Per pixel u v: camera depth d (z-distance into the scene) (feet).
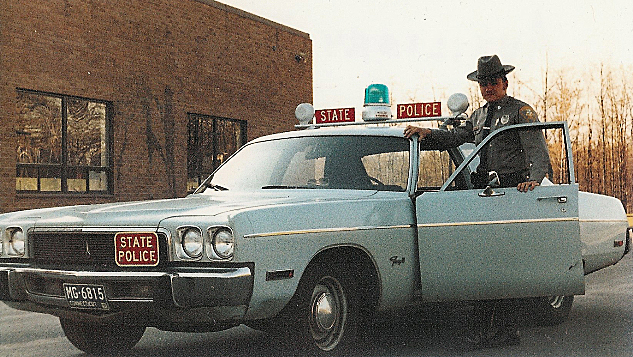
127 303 14.73
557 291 17.26
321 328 16.16
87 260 15.42
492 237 17.10
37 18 50.39
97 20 54.39
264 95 69.92
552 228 17.16
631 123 87.04
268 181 19.43
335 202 16.30
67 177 52.54
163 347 18.88
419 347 18.54
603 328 21.40
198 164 63.31
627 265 38.63
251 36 68.54
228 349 18.43
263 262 14.60
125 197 56.29
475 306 18.61
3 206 48.03
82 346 18.29
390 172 18.78
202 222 14.56
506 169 19.12
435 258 16.98
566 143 17.48
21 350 18.95
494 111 19.67
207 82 63.72
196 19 62.69
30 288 16.10
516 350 18.39
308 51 75.25
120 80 56.03
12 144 48.67
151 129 58.59
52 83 51.21
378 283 16.92
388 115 21.91
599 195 22.52
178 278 14.30
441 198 17.11
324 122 22.17
